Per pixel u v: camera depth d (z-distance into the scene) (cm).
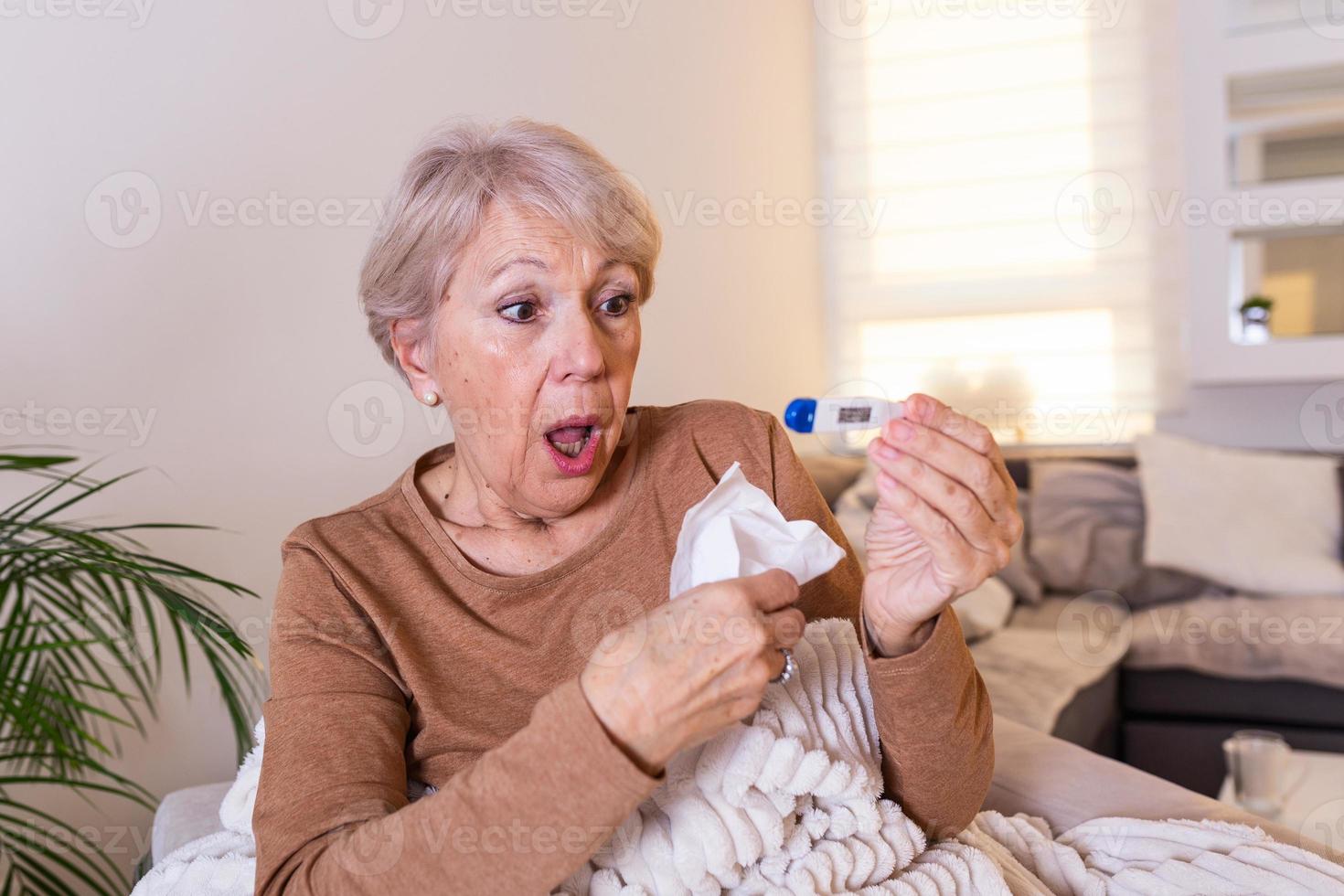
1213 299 338
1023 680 218
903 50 370
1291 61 325
